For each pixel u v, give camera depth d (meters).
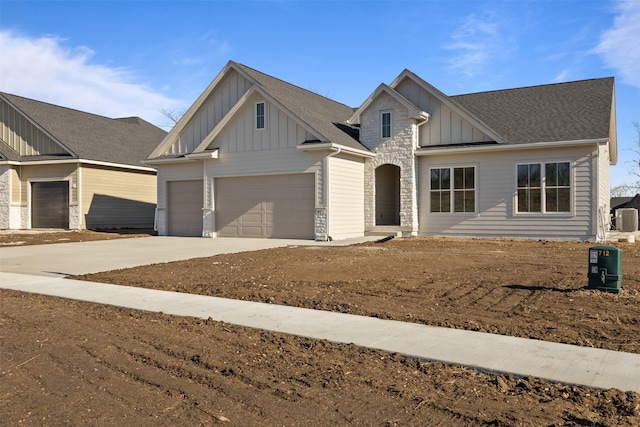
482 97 23.47
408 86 21.62
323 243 19.06
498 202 19.58
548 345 6.13
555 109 20.45
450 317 7.56
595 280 9.01
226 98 23.61
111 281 11.20
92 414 4.45
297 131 20.67
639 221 34.72
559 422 4.21
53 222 27.94
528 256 14.23
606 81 21.62
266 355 6.00
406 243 18.36
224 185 22.67
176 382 5.18
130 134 33.62
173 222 24.61
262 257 15.05
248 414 4.44
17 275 12.09
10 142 28.81
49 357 5.96
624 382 4.95
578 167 18.17
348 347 6.23
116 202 29.31
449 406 4.55
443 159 20.69
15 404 4.66
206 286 10.45
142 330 7.15
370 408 4.54
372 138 21.92
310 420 4.32
